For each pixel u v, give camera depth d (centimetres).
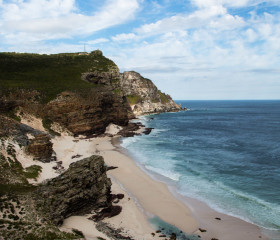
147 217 2620
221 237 2284
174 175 3953
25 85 6788
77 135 6450
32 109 5994
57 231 1905
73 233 1978
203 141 7131
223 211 2783
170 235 2281
